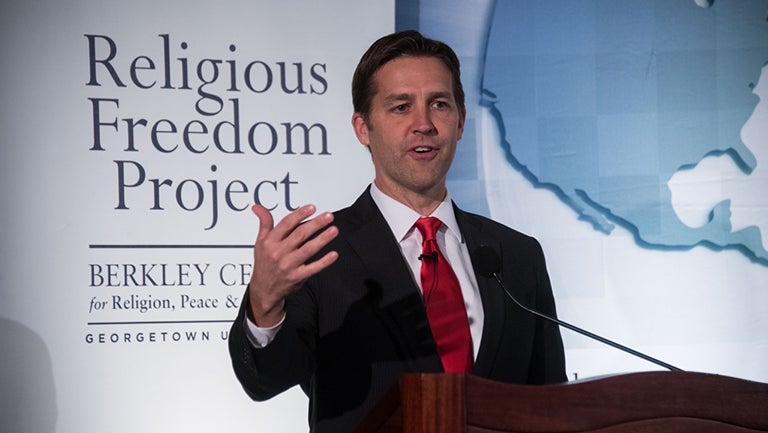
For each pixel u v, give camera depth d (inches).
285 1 265.9
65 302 246.5
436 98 177.6
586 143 273.3
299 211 126.0
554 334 181.2
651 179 273.7
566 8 275.7
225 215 257.1
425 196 180.2
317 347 163.0
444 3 272.5
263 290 129.6
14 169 247.3
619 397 108.1
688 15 278.5
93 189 251.0
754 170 275.4
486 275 164.9
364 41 269.1
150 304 251.0
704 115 276.4
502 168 270.1
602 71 275.1
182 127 257.3
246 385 149.2
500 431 104.7
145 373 249.0
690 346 269.7
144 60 257.1
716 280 272.2
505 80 272.4
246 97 261.6
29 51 251.1
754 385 110.8
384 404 112.3
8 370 242.1
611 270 270.4
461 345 163.6
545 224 270.1
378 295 164.4
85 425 244.8
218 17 262.1
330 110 265.7
